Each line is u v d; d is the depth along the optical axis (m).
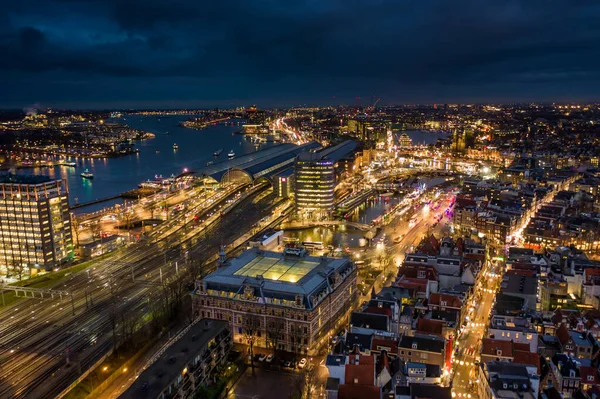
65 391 195.75
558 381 196.50
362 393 174.12
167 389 168.25
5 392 195.75
